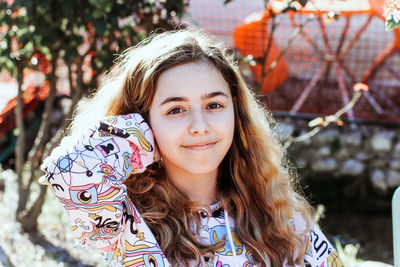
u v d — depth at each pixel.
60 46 3.08
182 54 1.45
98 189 1.31
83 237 1.38
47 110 3.52
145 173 1.58
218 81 1.47
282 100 4.86
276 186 1.72
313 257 1.67
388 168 4.55
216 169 1.62
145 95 1.48
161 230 1.51
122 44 3.00
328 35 4.87
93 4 2.61
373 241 3.79
